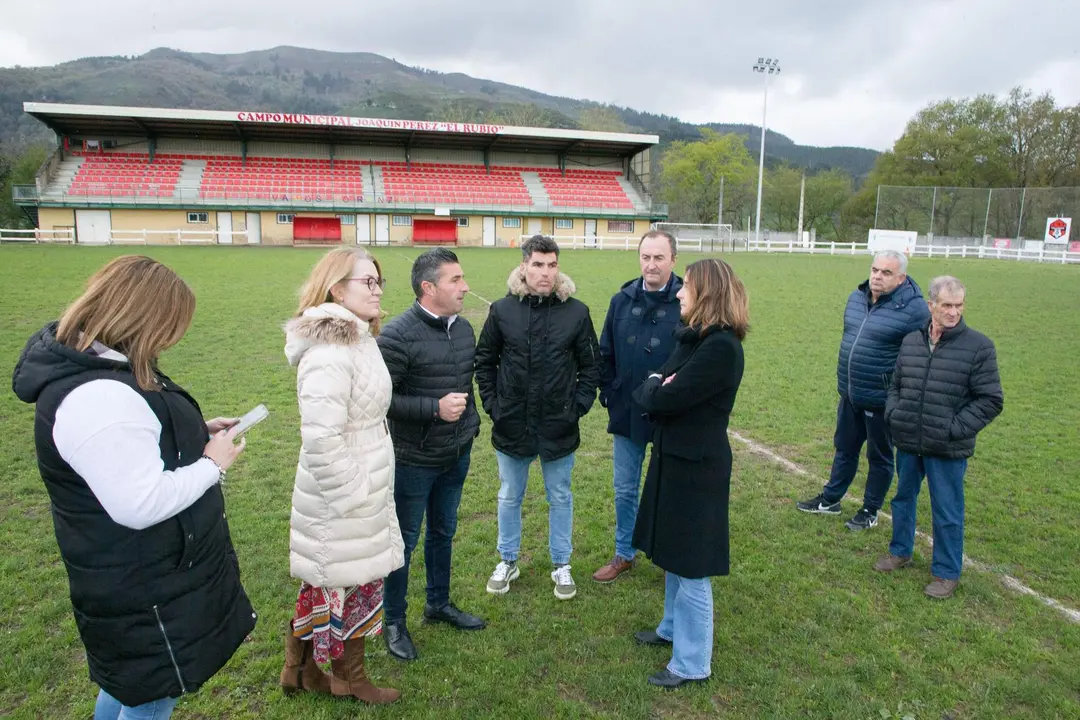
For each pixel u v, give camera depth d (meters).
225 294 15.63
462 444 3.50
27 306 12.88
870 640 3.65
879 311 4.80
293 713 3.05
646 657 3.52
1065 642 3.63
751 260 30.45
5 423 6.75
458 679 3.31
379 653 3.51
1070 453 6.62
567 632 3.72
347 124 36.09
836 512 5.34
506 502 4.04
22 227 48.25
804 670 3.42
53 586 4.00
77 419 1.92
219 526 2.32
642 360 4.03
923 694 3.24
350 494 2.74
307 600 3.02
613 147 44.12
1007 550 4.71
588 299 16.08
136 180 36.47
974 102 54.47
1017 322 13.90
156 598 2.14
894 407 4.25
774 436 7.18
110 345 2.06
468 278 20.05
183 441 2.18
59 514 2.06
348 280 2.86
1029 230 36.34
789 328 13.12
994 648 3.56
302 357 2.77
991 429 7.35
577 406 3.96
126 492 1.94
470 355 3.54
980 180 53.19
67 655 3.40
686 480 3.21
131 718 2.29
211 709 3.06
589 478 6.00
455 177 42.47
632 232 43.56
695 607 3.25
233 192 36.97
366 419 2.86
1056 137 50.78
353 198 38.50
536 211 40.69
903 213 39.91
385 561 2.94
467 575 4.32
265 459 6.12
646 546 3.35
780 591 4.16
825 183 67.56
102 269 2.06
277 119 34.88
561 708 3.11
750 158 64.38
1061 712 3.12
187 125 36.00
